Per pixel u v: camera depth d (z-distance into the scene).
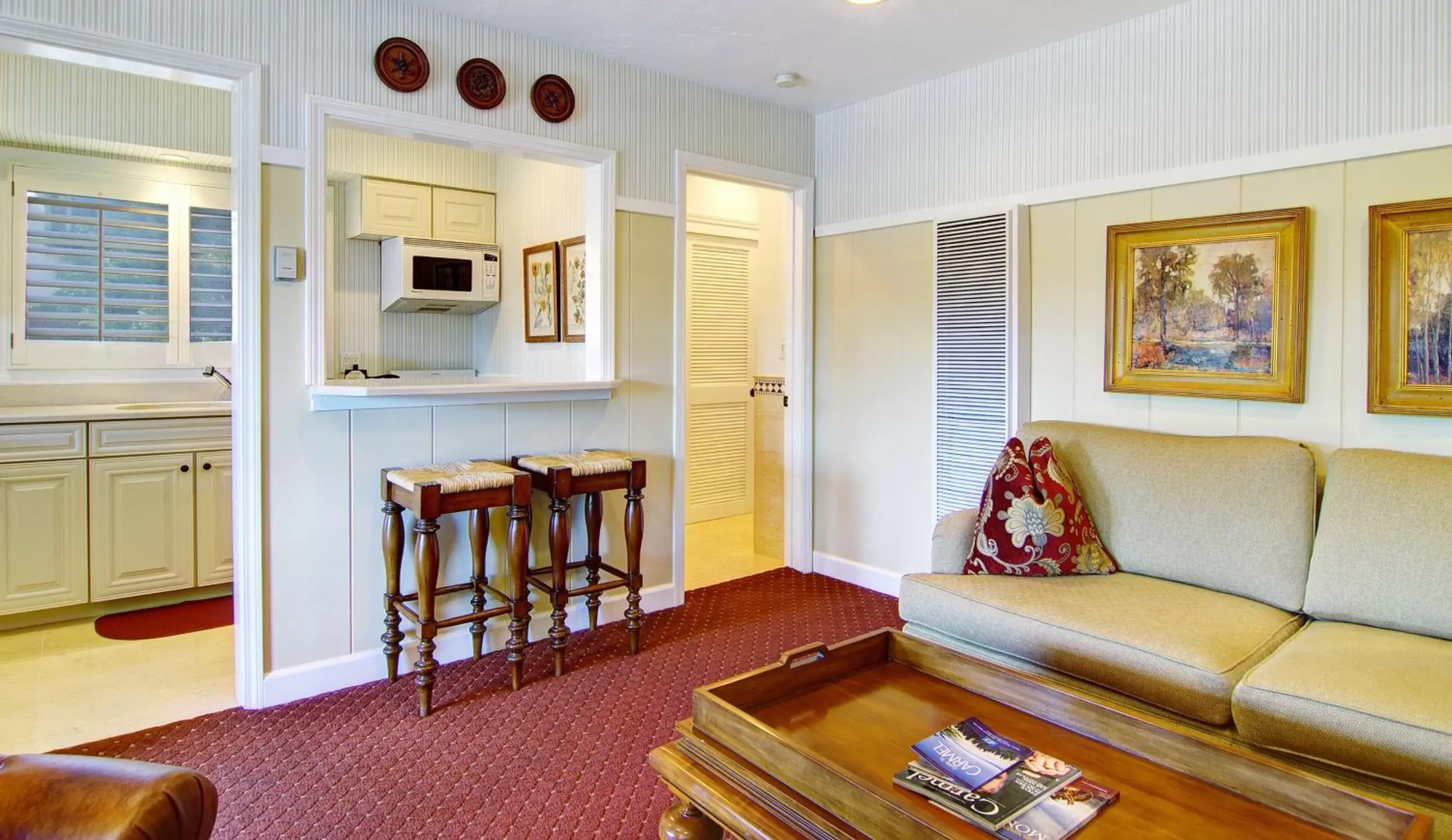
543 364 4.37
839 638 3.24
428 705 2.54
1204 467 2.50
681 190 3.55
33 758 1.01
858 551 3.99
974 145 3.39
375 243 4.69
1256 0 2.59
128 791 0.94
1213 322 2.70
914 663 1.90
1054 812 1.26
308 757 2.27
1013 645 2.26
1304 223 2.49
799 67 3.39
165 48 2.31
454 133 2.87
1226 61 2.66
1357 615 2.08
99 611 3.43
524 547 2.71
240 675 2.57
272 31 2.50
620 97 3.33
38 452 3.21
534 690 2.73
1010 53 3.21
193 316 4.04
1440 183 2.26
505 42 3.00
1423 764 1.54
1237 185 2.66
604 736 2.41
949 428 3.42
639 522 3.07
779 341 4.69
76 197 3.73
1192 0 2.73
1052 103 3.12
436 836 1.91
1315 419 2.51
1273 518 2.31
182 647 3.09
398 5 2.75
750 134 3.82
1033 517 2.55
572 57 3.18
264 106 2.49
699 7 2.79
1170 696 1.93
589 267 3.39
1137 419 2.93
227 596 3.74
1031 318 3.21
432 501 2.50
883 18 2.88
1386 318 2.34
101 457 3.35
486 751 2.31
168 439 3.50
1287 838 1.22
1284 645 1.99
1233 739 1.86
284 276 2.54
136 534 3.44
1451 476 2.06
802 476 4.19
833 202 4.03
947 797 1.30
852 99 3.83
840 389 4.04
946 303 3.42
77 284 3.75
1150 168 2.86
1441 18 2.25
